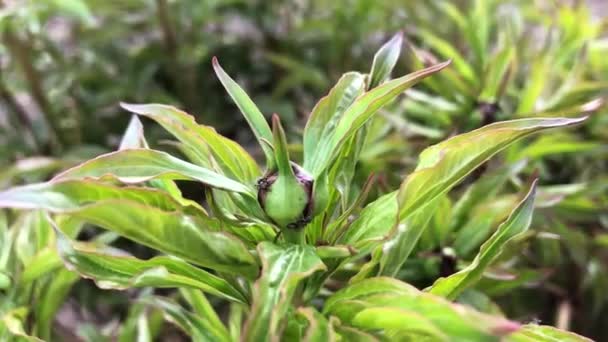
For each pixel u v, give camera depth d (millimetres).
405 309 232
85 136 617
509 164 384
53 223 276
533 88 445
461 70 450
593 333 489
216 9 672
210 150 287
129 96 616
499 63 430
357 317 257
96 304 516
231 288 289
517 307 465
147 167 263
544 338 275
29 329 351
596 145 444
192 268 284
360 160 414
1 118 647
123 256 275
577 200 434
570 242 439
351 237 289
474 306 343
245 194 268
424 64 418
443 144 276
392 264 297
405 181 262
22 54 561
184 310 329
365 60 646
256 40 688
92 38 619
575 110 413
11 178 480
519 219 287
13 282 347
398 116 448
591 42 532
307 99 657
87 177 248
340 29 625
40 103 589
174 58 625
